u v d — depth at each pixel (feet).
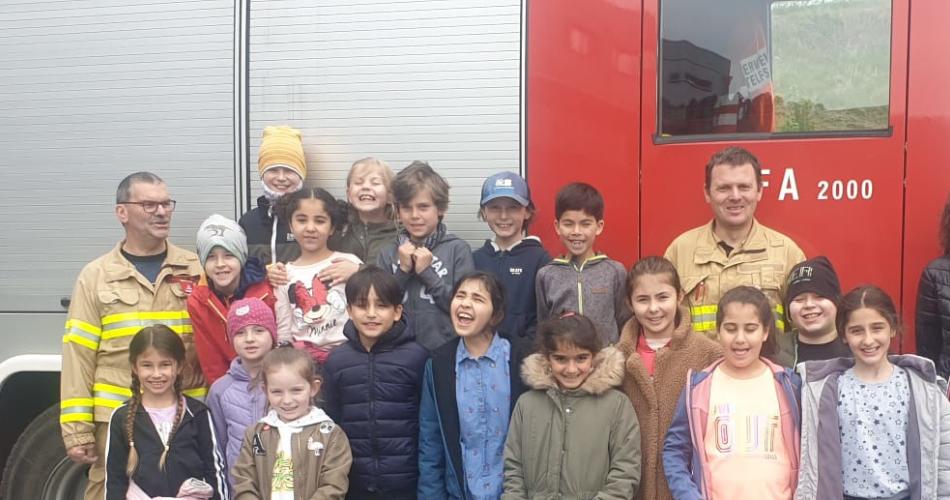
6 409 13.52
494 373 10.46
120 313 11.78
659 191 11.53
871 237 10.96
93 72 13.21
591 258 11.14
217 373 11.63
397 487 10.55
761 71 11.37
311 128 12.61
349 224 12.40
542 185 11.92
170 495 10.28
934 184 10.77
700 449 9.41
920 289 10.52
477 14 12.10
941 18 10.74
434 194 11.40
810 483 9.15
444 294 11.33
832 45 11.16
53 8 13.32
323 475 10.12
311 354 11.10
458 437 10.39
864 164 10.97
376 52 12.41
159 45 13.02
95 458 11.87
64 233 13.37
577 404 9.89
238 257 11.58
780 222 11.25
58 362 13.26
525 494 9.89
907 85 10.86
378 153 12.43
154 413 10.58
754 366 9.63
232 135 12.83
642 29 11.55
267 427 10.26
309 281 11.64
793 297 10.16
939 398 9.00
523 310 11.48
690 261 11.05
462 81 12.16
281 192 12.27
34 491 13.55
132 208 11.83
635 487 9.66
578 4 11.75
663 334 10.19
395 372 10.56
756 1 11.36
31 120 13.43
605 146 11.69
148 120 13.08
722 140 11.40
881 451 8.98
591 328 9.84
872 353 9.12
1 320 13.56
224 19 12.82
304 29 12.60
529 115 11.94
